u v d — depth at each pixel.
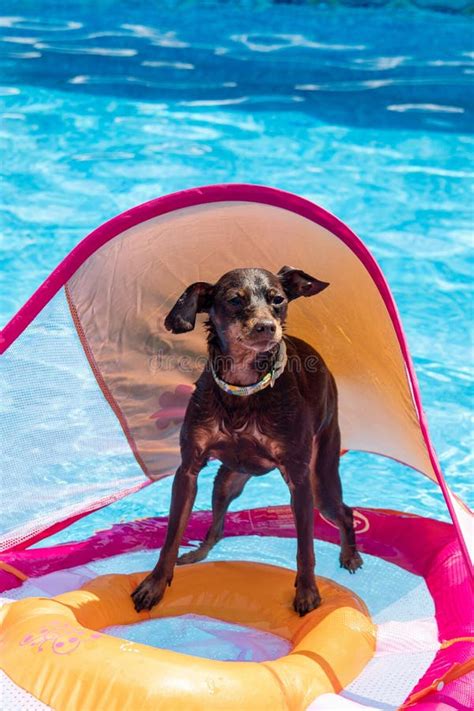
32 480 5.08
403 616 4.54
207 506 6.12
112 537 5.28
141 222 4.35
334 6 17.44
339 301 4.73
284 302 4.39
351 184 10.91
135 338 5.02
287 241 4.64
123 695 3.69
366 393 5.12
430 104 13.34
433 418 7.00
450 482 6.34
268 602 4.58
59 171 11.05
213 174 10.99
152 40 15.70
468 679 3.92
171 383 5.29
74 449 5.17
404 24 16.78
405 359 3.90
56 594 4.67
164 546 4.61
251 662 4.01
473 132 12.46
